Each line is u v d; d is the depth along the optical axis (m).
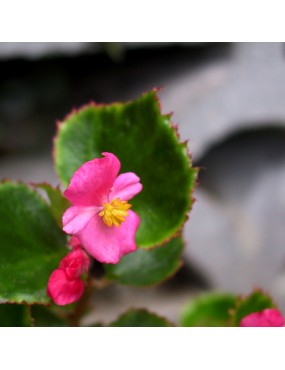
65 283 0.25
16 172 0.58
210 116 0.57
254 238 0.59
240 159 0.61
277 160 0.61
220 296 0.39
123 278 0.30
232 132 0.57
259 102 0.57
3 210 0.28
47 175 0.58
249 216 0.60
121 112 0.29
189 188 0.27
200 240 0.58
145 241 0.27
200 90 0.58
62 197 0.26
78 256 0.26
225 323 0.36
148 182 0.28
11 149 0.60
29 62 0.60
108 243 0.25
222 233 0.59
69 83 0.62
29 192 0.29
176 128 0.28
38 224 0.28
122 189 0.26
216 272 0.58
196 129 0.56
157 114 0.28
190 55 0.60
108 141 0.29
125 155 0.28
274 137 0.60
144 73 0.60
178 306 0.57
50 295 0.25
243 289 0.58
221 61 0.59
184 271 0.59
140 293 0.59
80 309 0.29
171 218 0.27
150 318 0.30
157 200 0.28
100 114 0.29
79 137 0.29
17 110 0.61
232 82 0.58
